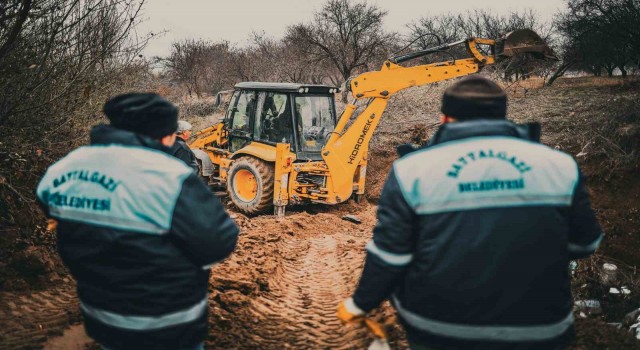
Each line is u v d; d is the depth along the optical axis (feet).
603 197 28.66
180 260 5.83
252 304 13.88
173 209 5.63
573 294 22.17
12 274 12.52
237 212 33.60
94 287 5.90
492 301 5.39
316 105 32.78
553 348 5.62
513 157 5.57
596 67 73.56
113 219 5.70
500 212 5.41
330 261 20.58
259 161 31.94
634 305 20.71
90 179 5.90
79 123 18.57
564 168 5.62
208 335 11.44
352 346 11.59
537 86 59.00
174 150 17.47
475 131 5.74
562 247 5.53
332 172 31.32
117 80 21.07
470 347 5.54
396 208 5.61
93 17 16.16
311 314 14.14
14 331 10.19
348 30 68.95
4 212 14.21
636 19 48.21
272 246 21.18
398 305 6.00
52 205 6.08
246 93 34.47
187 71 77.15
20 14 11.46
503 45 28.19
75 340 10.16
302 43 71.77
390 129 43.27
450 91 5.99
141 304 5.76
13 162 15.61
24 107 15.06
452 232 5.43
